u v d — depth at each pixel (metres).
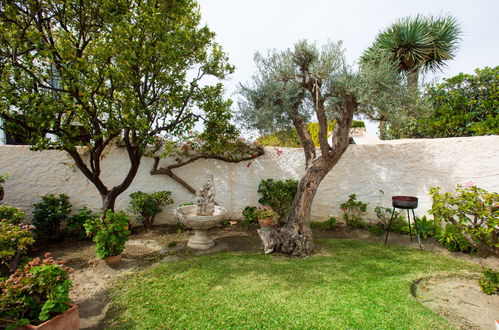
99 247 4.57
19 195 6.22
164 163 7.45
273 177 7.79
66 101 4.42
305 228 5.34
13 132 4.76
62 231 6.26
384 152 7.07
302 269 4.42
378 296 3.50
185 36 5.12
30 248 5.53
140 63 4.74
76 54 4.88
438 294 3.77
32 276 2.63
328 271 4.34
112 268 4.61
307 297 3.48
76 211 6.64
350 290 3.68
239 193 7.85
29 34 4.22
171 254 5.27
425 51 9.09
